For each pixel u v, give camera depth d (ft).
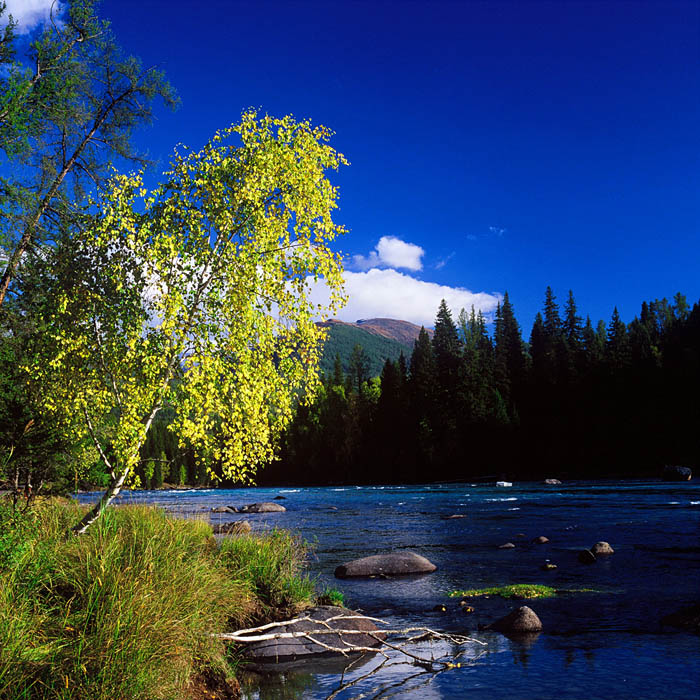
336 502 120.16
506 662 21.22
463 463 238.27
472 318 388.37
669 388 210.59
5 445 24.85
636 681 18.56
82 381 26.99
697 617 24.88
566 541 52.01
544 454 223.92
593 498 101.09
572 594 31.55
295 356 28.19
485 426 237.66
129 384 26.22
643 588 32.22
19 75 35.81
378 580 38.04
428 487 179.01
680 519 64.39
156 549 23.61
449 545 52.54
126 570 19.90
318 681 20.21
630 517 68.33
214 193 27.73
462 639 24.43
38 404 26.43
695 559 40.40
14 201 34.81
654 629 24.50
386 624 27.27
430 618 28.30
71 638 15.88
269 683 20.07
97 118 43.01
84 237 27.35
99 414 28.66
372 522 74.23
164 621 17.31
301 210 28.60
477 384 250.98
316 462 292.40
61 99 38.99
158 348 26.16
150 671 15.40
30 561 19.31
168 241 25.76
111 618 16.38
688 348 221.66
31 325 32.58
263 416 27.30
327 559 46.29
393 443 263.90
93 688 14.16
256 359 27.61
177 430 26.23
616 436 211.61
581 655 21.50
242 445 26.63
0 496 23.72
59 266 27.45
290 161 27.84
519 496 115.03
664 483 134.31
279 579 28.17
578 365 242.17
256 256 27.17
